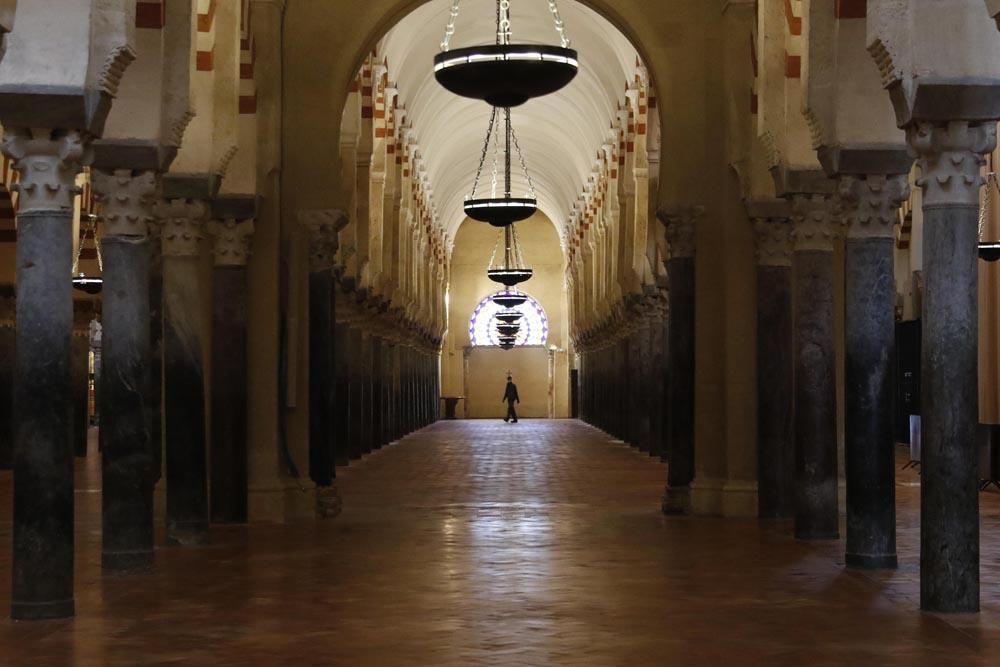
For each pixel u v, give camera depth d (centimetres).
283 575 1040
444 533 1331
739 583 990
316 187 1532
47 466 850
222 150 1254
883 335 1038
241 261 1416
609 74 2947
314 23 1535
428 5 2642
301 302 1525
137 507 1058
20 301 848
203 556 1159
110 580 1018
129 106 1019
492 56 1321
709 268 1530
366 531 1355
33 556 852
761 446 1437
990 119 835
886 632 798
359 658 729
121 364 1045
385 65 2681
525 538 1283
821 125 1038
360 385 2641
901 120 853
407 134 3262
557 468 2342
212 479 1428
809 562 1100
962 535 855
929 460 858
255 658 730
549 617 852
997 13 739
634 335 2880
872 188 1026
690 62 1545
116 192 1029
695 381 1530
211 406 1424
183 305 1227
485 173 4809
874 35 847
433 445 3175
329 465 1566
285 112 1529
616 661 720
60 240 848
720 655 734
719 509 1498
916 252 2770
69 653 746
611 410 3538
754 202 1409
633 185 2798
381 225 2748
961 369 848
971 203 847
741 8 1468
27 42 830
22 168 842
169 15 1033
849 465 1055
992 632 796
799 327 1231
